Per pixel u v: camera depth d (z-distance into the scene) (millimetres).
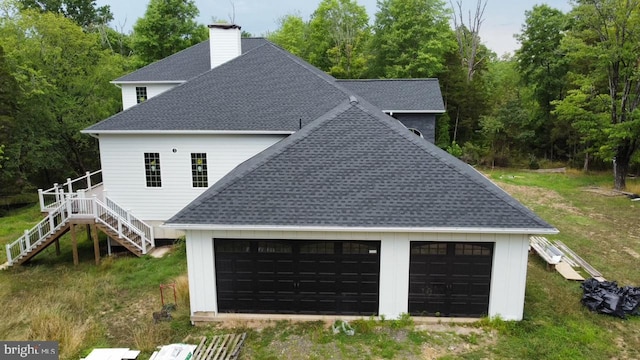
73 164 33969
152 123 16016
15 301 12266
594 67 30266
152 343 9797
